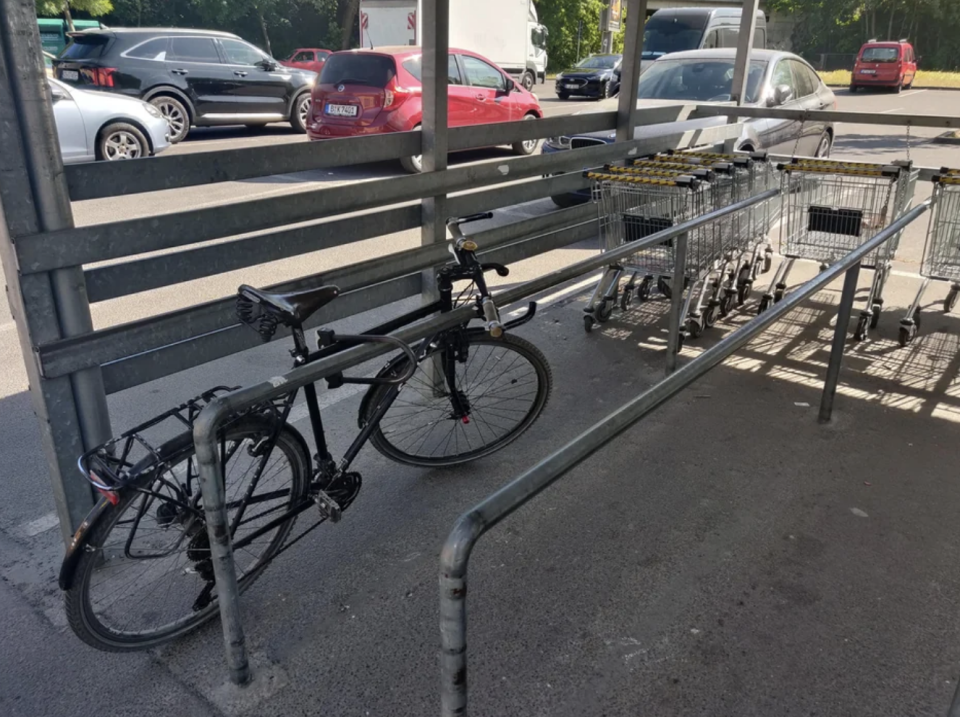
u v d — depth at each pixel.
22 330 2.58
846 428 4.11
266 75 14.13
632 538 3.21
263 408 2.58
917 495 3.52
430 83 3.72
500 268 3.43
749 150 7.77
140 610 2.76
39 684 2.48
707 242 5.06
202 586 2.89
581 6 38.91
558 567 3.04
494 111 12.56
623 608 2.81
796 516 3.36
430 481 3.65
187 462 2.50
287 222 3.27
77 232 2.55
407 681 2.51
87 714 2.38
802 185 5.30
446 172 3.92
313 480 2.87
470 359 3.75
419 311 3.26
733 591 2.90
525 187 4.49
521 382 3.80
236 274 6.78
